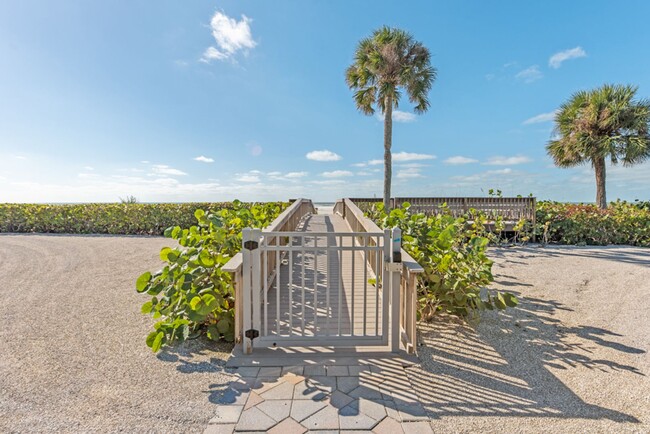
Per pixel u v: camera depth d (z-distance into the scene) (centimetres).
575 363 246
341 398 193
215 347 267
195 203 1135
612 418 178
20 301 394
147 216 1056
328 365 232
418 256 327
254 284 250
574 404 192
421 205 926
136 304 384
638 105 988
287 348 254
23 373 225
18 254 699
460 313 329
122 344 275
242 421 171
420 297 326
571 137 1080
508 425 171
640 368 238
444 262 307
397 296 247
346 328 290
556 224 823
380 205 642
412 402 190
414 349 246
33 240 904
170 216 1059
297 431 164
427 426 169
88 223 1067
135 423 171
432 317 335
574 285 461
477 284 332
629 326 318
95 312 356
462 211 900
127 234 1047
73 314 350
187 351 260
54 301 394
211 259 286
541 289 445
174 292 270
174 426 169
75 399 193
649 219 792
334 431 164
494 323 328
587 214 823
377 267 258
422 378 219
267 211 625
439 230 377
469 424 171
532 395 201
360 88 1223
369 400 192
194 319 257
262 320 307
